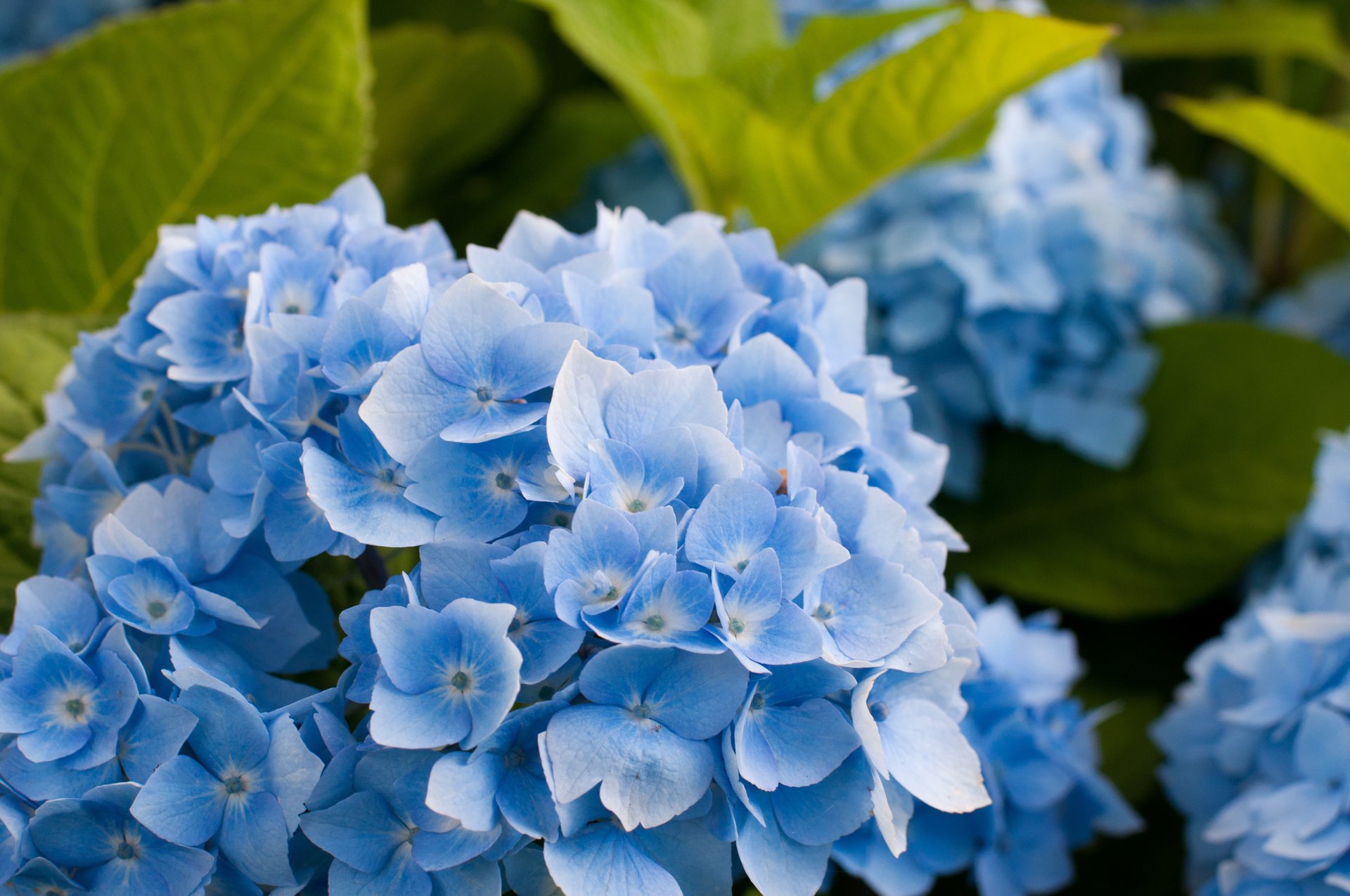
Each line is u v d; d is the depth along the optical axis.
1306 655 0.79
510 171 1.20
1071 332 1.05
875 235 1.03
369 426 0.67
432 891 0.66
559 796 0.64
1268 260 1.36
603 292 0.70
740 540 0.67
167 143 0.85
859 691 0.67
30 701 0.67
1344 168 1.02
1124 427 1.04
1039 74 0.84
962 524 1.11
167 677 0.67
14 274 0.87
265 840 0.66
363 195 0.76
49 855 0.67
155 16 0.84
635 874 0.65
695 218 0.75
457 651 0.65
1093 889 0.90
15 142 0.85
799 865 0.67
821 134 0.88
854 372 0.73
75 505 0.72
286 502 0.68
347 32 0.85
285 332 0.69
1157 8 1.44
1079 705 0.84
